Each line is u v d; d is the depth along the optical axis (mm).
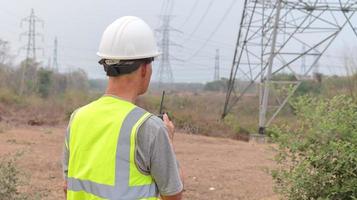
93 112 2568
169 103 36062
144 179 2465
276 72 27125
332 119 4977
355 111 5086
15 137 17984
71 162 2580
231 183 11188
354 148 4793
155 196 2516
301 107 5148
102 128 2512
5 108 29172
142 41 2561
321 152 4902
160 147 2459
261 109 26375
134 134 2445
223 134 27984
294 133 5113
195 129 27984
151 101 30922
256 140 24359
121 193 2418
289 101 5516
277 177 5180
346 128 4914
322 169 4934
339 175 4934
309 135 5000
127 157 2439
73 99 33094
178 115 28625
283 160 5168
